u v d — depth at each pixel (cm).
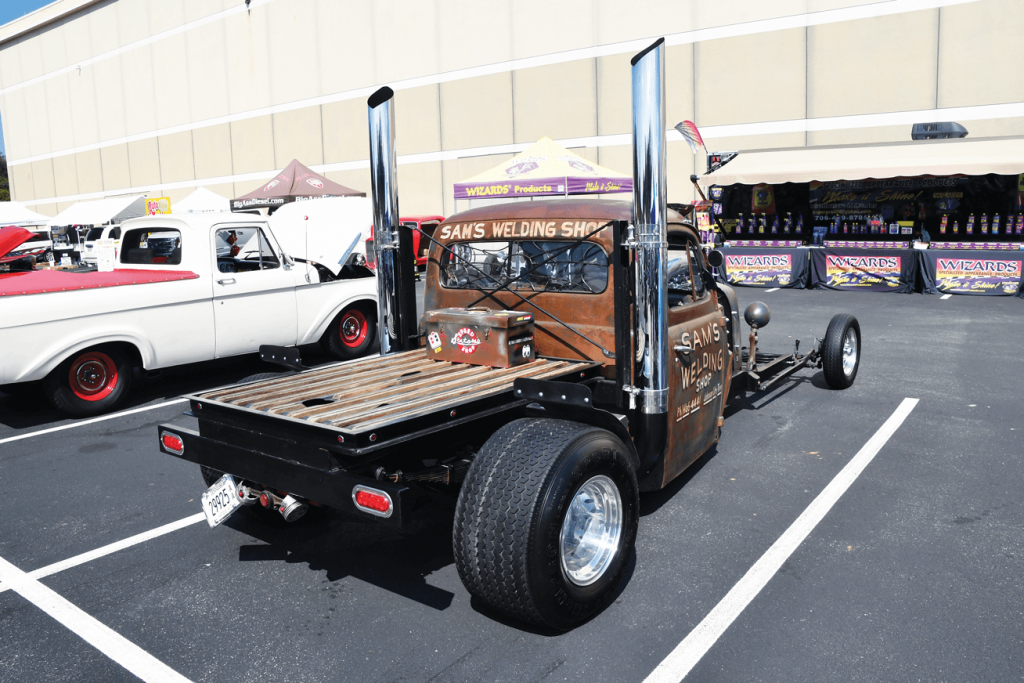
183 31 3020
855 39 1683
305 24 2598
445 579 363
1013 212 1470
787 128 1784
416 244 1709
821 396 684
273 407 329
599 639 304
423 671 285
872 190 1606
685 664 285
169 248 759
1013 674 273
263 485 347
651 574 358
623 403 379
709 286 484
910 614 316
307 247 954
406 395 336
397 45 2383
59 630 324
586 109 2048
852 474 485
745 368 595
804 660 286
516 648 299
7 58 4003
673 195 1947
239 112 2883
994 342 923
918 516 417
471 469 303
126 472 536
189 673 288
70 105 3681
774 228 1716
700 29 1861
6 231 785
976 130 1582
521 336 397
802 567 362
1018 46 1520
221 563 386
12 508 471
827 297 1405
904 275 1439
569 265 412
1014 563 360
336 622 324
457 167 2312
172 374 866
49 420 682
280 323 813
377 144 468
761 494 456
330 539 414
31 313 627
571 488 293
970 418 601
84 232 2484
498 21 2164
